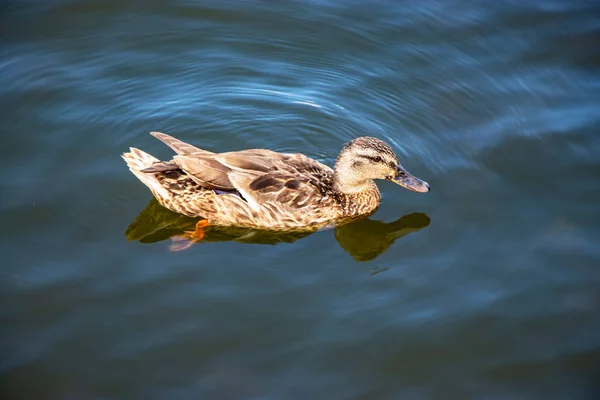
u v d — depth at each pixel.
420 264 13.35
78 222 13.88
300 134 16.19
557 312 12.31
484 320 12.20
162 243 13.84
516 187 14.79
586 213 14.14
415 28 18.67
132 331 11.88
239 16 19.03
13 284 12.52
